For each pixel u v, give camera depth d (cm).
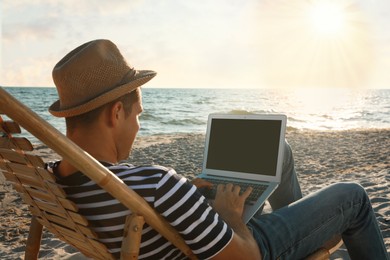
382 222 364
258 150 215
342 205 180
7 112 109
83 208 141
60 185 135
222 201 154
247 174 213
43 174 131
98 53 137
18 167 139
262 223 170
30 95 6275
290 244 169
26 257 176
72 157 117
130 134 145
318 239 177
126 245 128
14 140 128
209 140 234
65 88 137
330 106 5106
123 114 141
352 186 187
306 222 173
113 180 122
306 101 6512
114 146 143
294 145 1064
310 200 179
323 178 614
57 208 144
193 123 2589
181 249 139
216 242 134
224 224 137
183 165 768
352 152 898
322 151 934
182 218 131
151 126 2402
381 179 558
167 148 1027
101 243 145
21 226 417
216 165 227
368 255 188
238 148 222
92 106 134
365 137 1227
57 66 141
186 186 134
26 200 159
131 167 136
